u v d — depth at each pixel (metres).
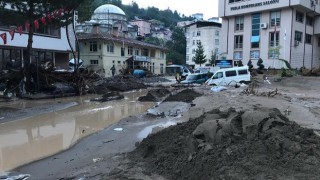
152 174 6.41
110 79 35.22
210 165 5.95
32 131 12.21
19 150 9.62
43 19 21.64
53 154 9.14
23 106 18.48
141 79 41.97
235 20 54.00
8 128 12.71
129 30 75.44
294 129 6.87
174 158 6.77
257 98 18.78
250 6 50.84
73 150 9.41
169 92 25.34
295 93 23.94
